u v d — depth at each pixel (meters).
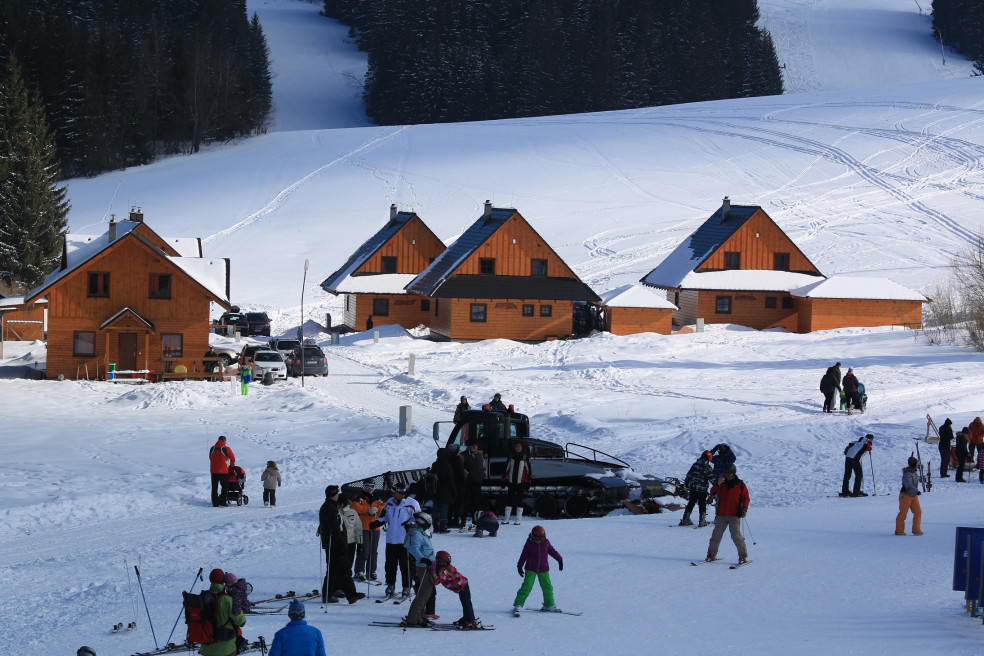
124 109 155.88
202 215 113.69
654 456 33.66
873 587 17.80
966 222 98.75
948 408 41.97
